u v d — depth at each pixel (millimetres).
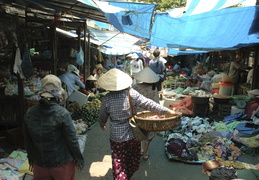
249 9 3465
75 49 9312
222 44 4887
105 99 2947
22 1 5523
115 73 2992
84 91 8508
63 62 8406
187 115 6961
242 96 7598
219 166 3533
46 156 2350
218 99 7246
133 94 2941
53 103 2369
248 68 9281
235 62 9328
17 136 4543
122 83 2889
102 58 15305
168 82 13242
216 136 5219
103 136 5605
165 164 4258
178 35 4441
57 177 2424
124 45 13242
